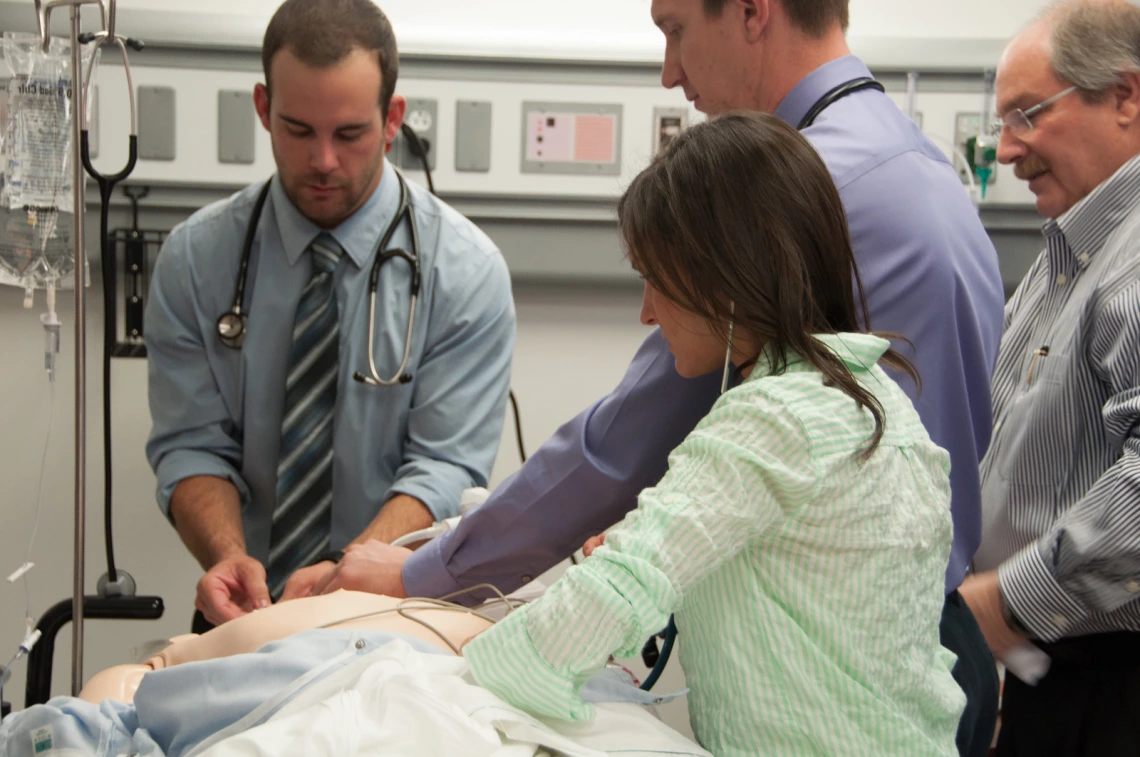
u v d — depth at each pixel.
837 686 0.84
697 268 0.87
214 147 2.01
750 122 0.91
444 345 1.72
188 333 1.70
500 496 1.24
